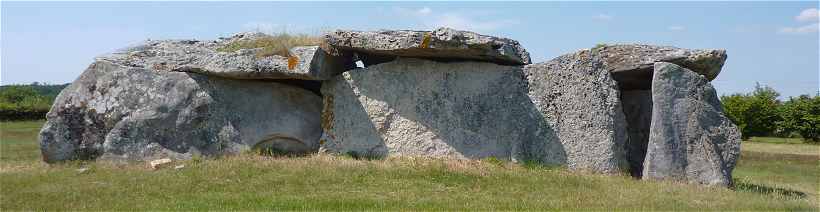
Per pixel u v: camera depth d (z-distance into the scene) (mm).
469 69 11914
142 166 11281
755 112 33344
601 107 11375
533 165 11258
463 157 11641
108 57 12867
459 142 11727
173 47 13453
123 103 12109
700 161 10938
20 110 33281
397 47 11164
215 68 11852
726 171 11000
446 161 11242
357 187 9531
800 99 32312
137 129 11961
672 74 11070
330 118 12297
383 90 12086
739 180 12492
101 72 12375
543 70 11688
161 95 12094
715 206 8742
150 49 13297
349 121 12180
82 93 12281
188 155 11883
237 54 11820
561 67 11609
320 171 10234
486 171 10445
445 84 11922
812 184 13609
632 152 12969
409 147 11852
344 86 12289
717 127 11094
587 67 11531
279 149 12320
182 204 8539
